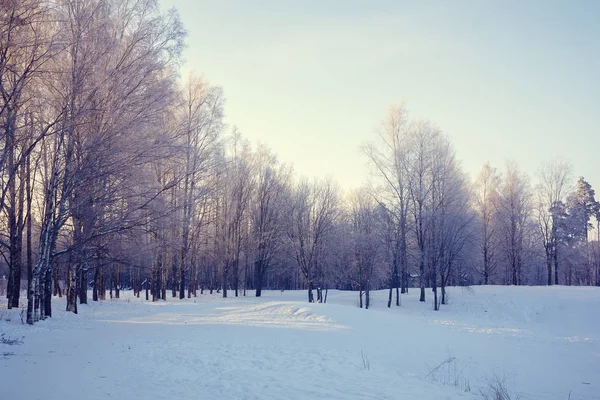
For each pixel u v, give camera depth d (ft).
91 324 65.98
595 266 220.02
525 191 166.71
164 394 28.43
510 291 127.03
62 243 74.59
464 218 129.80
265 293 177.17
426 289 155.74
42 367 35.73
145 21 67.31
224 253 154.30
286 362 40.01
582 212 193.98
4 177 62.13
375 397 29.55
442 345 54.70
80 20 61.26
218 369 36.47
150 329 60.49
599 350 61.36
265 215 165.48
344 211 150.00
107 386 30.25
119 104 63.26
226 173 132.77
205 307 105.60
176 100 71.10
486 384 37.65
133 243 81.46
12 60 55.88
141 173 66.39
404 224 125.18
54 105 61.00
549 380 41.52
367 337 54.80
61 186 66.03
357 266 125.90
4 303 90.12
